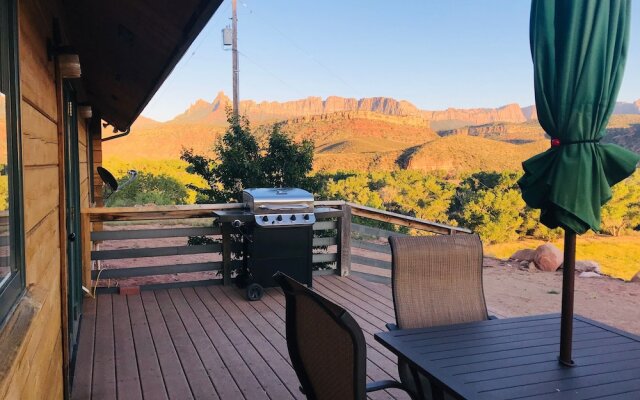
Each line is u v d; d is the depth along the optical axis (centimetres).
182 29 268
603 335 218
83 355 341
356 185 3120
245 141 785
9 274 135
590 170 179
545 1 185
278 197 472
